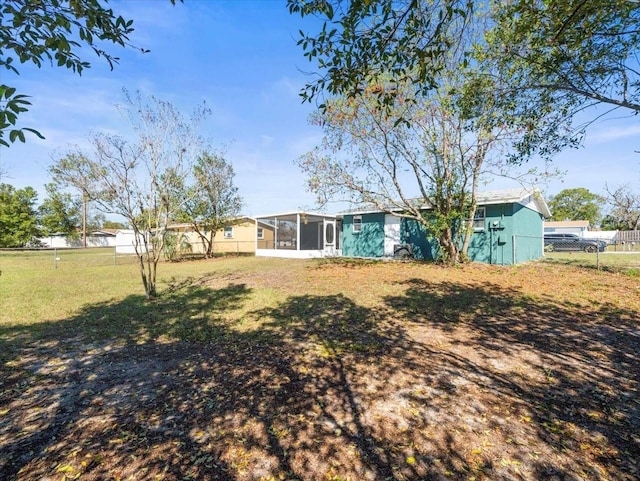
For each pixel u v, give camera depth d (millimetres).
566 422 2723
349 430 2652
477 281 9664
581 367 3785
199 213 19547
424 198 13477
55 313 6465
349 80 2945
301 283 9875
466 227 13859
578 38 3750
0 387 3420
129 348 4566
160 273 12578
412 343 4637
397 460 2297
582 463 2240
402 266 13523
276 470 2215
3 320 5977
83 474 2172
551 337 4820
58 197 39875
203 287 9398
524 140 5824
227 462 2293
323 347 4527
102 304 7250
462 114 7344
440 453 2361
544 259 16062
